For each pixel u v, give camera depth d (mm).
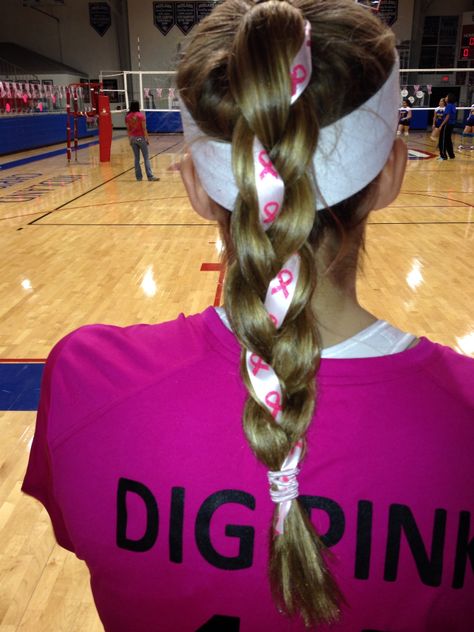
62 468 531
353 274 521
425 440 473
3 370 3264
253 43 419
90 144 18891
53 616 1676
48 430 543
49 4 22203
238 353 517
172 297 4496
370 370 492
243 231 435
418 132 23109
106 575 539
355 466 473
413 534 472
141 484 504
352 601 489
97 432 517
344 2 480
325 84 440
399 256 5602
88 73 23188
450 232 6629
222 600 510
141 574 521
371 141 465
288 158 418
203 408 502
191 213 7777
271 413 450
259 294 445
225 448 494
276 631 513
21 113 16703
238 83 420
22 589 1769
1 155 15320
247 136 427
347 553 478
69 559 1891
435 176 11156
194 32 508
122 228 6930
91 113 13891
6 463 2408
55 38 22891
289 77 411
